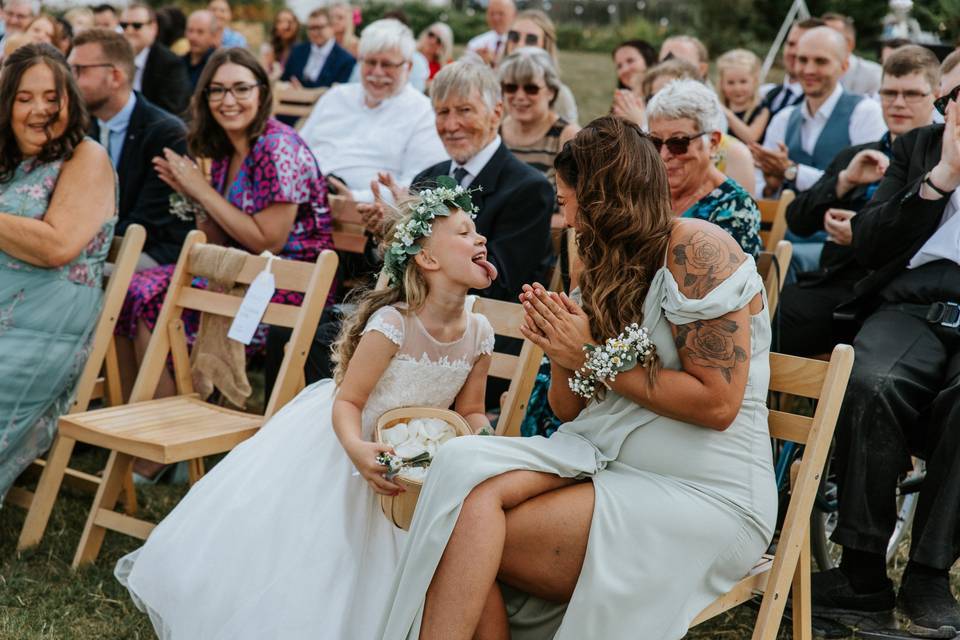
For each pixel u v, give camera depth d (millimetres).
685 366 2656
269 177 4777
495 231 4367
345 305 3928
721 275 2619
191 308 4133
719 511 2646
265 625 2877
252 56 4832
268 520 3047
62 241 4074
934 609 3217
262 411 5430
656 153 2758
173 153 4781
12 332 4051
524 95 5551
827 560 3744
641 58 7539
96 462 4969
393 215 3158
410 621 2500
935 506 3205
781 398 4023
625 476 2686
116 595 3639
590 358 2680
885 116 4672
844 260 4500
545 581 2621
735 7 17438
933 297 3551
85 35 5379
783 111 6621
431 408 3102
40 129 4094
